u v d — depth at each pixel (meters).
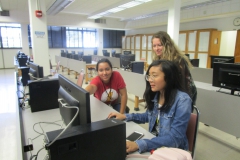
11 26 9.24
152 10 7.69
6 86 5.44
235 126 1.99
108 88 1.96
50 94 1.68
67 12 8.41
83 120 0.86
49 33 10.35
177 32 5.49
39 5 4.18
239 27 6.54
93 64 6.00
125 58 4.98
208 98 2.23
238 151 2.19
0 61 9.27
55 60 9.82
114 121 0.84
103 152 0.78
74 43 11.32
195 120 1.16
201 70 3.26
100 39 11.78
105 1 6.20
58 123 1.41
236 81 2.16
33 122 1.43
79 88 0.90
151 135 1.20
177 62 1.62
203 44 7.34
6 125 2.82
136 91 3.45
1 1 6.38
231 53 7.56
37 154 0.93
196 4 6.23
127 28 11.36
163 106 1.17
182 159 0.73
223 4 6.27
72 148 0.71
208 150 2.21
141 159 0.92
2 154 2.10
